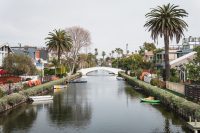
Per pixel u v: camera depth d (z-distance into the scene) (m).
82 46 154.12
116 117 48.38
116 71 179.50
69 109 55.78
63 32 124.25
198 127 34.97
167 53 78.38
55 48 123.69
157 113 50.78
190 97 51.19
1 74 77.88
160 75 94.38
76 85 110.19
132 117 48.09
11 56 84.81
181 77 84.88
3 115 49.69
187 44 128.75
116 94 79.50
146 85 77.38
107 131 39.88
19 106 58.59
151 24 79.81
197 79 59.00
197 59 60.50
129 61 150.25
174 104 48.50
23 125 43.09
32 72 89.25
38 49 148.50
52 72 122.62
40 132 39.28
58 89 93.38
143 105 59.56
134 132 39.16
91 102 64.81
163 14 78.19
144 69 131.25
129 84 114.00
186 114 42.78
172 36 78.75
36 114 50.78
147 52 166.25
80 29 152.88
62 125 43.16
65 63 153.38
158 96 61.81
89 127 41.81
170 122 43.75
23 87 70.44
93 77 170.25
